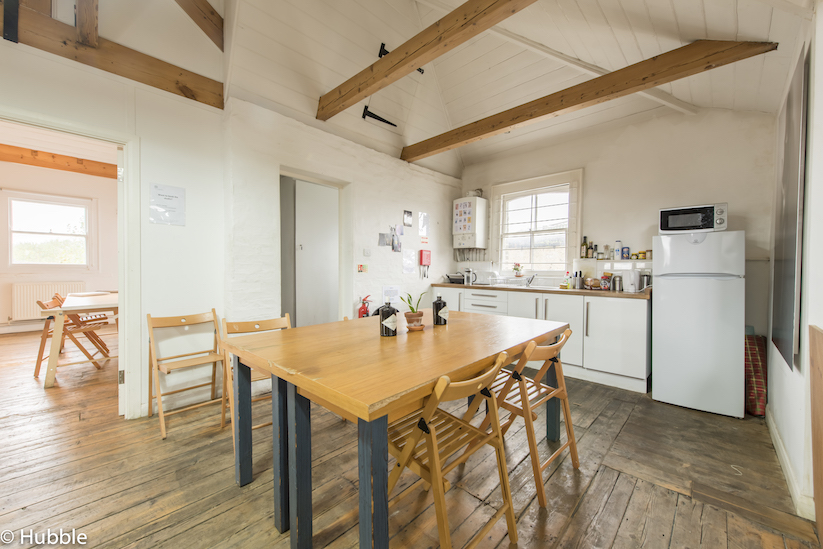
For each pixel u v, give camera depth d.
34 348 4.35
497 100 4.09
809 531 1.42
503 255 4.82
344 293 3.72
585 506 1.56
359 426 0.99
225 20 2.82
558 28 2.59
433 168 4.76
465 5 2.04
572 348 3.48
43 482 1.70
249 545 1.33
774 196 2.72
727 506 1.57
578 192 4.06
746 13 1.79
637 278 3.35
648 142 3.58
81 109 2.18
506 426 1.74
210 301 2.77
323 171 3.34
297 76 3.10
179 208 2.60
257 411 2.59
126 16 2.36
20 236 5.24
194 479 1.74
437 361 1.29
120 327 2.41
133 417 2.43
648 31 2.26
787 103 2.19
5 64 1.95
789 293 1.83
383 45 3.59
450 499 1.61
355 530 1.42
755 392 2.58
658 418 2.52
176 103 2.58
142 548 1.30
